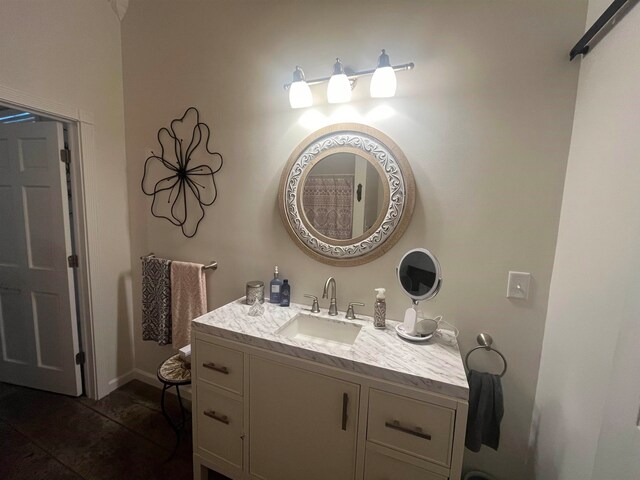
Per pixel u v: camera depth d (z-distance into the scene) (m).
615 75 0.86
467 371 1.35
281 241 1.66
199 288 1.84
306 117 1.53
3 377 2.18
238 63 1.67
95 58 1.90
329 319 1.46
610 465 0.72
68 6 1.74
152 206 2.06
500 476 1.34
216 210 1.83
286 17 1.53
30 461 1.56
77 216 1.93
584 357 0.92
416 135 1.33
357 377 1.07
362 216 1.43
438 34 1.26
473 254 1.29
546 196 1.17
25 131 1.86
